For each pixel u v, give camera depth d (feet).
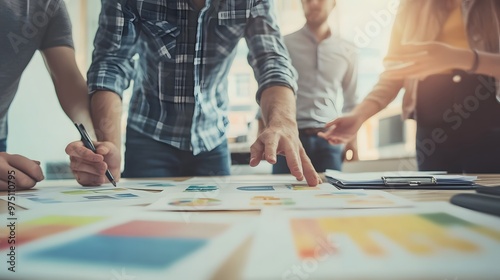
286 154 1.95
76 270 0.53
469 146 3.30
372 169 3.58
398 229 0.76
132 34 3.03
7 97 3.09
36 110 3.90
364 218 0.87
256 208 1.07
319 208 1.04
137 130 3.16
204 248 0.64
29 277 0.51
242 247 0.64
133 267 0.54
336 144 3.47
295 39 3.60
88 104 2.96
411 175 1.87
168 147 3.16
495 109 3.26
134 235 0.73
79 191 1.68
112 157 2.32
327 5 3.57
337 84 3.61
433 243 0.65
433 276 0.51
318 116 3.51
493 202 0.98
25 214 0.98
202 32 3.05
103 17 2.93
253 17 3.04
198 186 1.92
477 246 0.63
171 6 2.96
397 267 0.53
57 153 3.76
